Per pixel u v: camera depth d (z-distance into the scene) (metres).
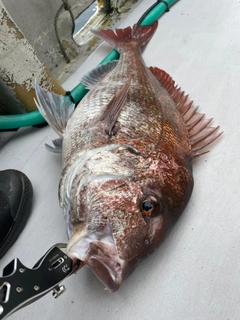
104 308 0.41
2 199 0.52
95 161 0.41
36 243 0.51
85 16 1.01
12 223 0.51
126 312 0.40
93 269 0.33
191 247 0.43
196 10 0.83
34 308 0.43
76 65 0.84
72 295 0.43
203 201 0.47
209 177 0.49
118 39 0.78
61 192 0.45
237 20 0.75
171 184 0.40
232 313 0.37
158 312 0.39
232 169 0.49
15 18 0.75
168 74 0.64
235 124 0.55
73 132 0.51
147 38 0.79
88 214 0.38
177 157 0.43
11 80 0.66
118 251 0.35
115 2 0.94
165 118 0.48
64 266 0.33
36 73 0.69
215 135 0.51
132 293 0.41
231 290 0.39
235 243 0.42
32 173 0.62
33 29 0.79
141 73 0.60
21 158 0.66
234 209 0.45
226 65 0.66
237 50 0.68
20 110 0.72
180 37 0.77
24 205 0.53
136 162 0.40
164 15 0.85
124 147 0.42
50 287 0.30
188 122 0.52
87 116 0.51
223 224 0.44
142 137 0.44
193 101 0.59
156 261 0.43
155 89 0.56
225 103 0.59
